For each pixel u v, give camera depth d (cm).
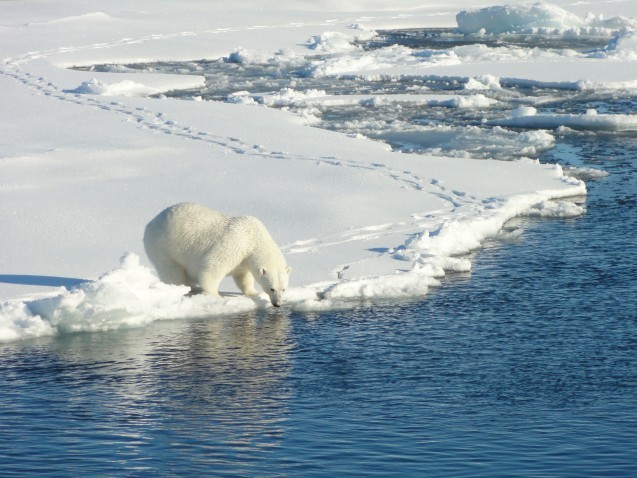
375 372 1653
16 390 1566
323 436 1390
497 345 1786
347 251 2291
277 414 1474
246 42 7625
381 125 4303
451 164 3309
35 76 5628
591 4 10612
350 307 1998
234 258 1894
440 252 2331
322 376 1634
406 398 1538
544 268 2269
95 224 2447
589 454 1327
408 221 2555
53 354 1728
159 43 7488
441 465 1293
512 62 6266
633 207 2848
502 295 2078
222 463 1302
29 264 2117
